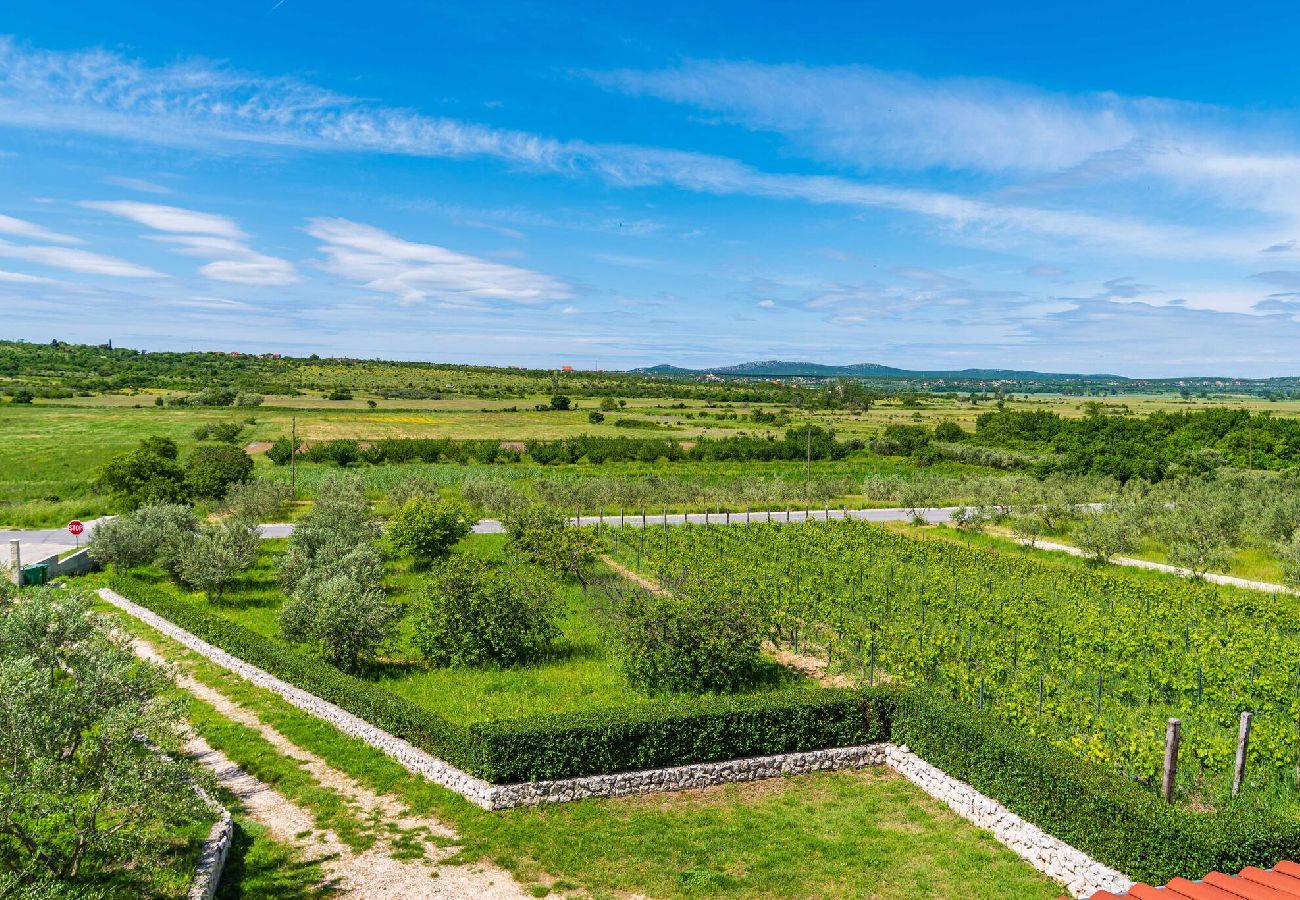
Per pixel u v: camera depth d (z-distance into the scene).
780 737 21.72
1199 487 77.44
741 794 20.36
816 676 28.62
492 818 18.58
